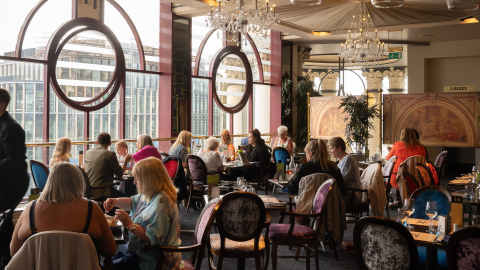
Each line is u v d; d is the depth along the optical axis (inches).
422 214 149.1
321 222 144.5
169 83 334.6
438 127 374.6
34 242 76.8
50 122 264.5
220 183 185.8
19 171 139.6
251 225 122.5
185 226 212.4
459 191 182.7
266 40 454.9
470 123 362.3
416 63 473.4
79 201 90.5
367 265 99.7
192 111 369.1
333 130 414.3
